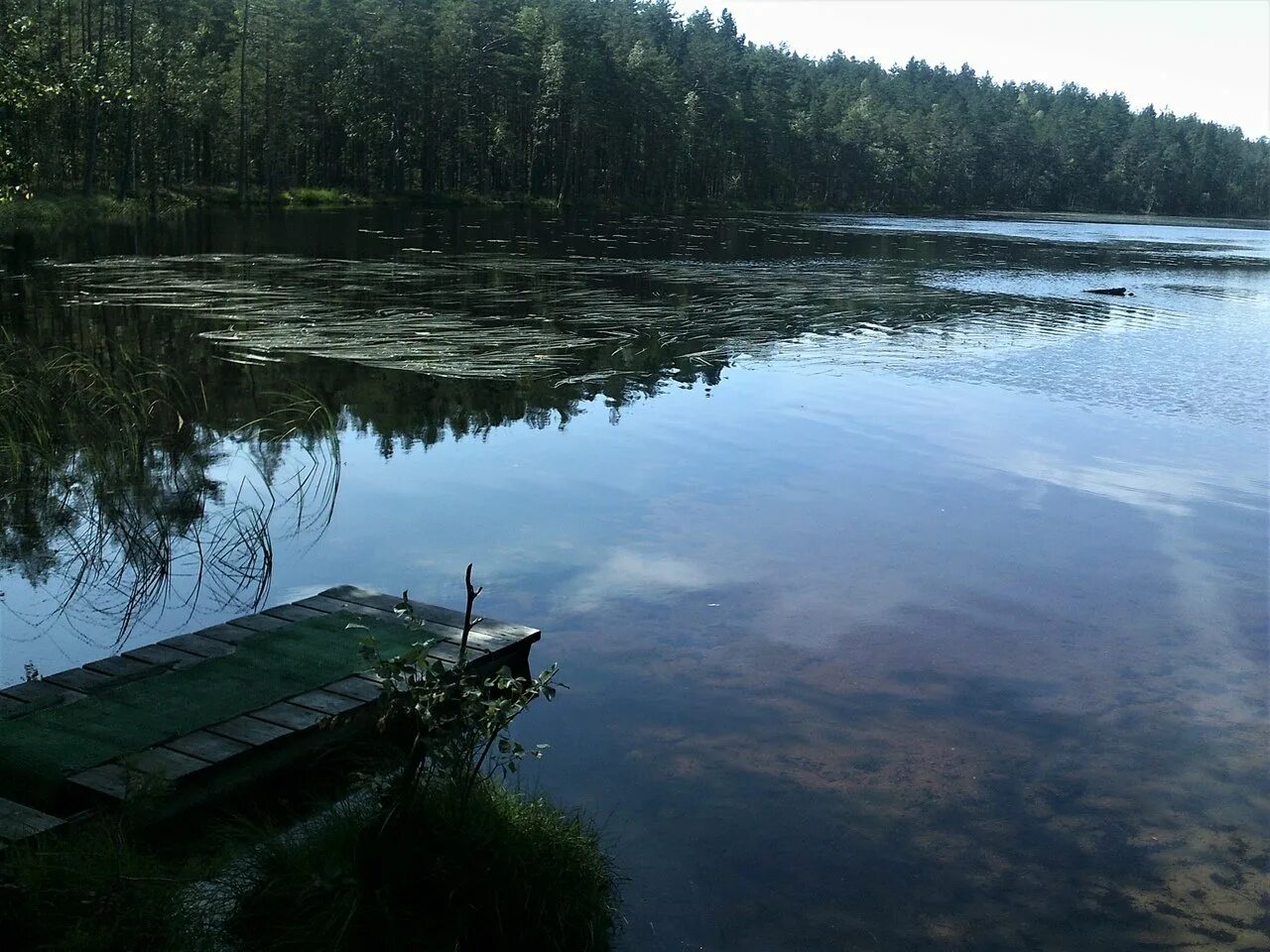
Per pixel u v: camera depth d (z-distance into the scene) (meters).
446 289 21.62
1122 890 4.25
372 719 5.07
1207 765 5.21
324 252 28.09
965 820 4.67
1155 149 126.38
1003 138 114.94
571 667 5.94
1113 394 14.23
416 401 12.34
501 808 4.15
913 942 3.91
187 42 47.97
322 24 54.59
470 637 5.93
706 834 4.48
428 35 61.22
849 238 47.53
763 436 11.49
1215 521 9.04
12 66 18.36
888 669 6.08
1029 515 9.06
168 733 4.72
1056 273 32.81
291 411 11.53
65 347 13.61
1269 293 28.16
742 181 87.06
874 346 17.45
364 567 7.31
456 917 3.75
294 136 54.41
